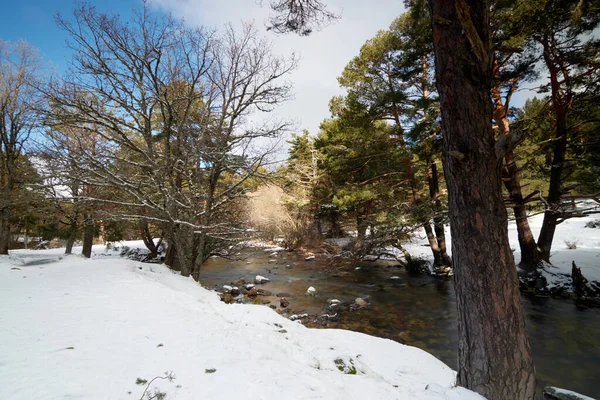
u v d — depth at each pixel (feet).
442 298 39.47
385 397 10.48
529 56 33.68
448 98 10.78
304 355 14.60
